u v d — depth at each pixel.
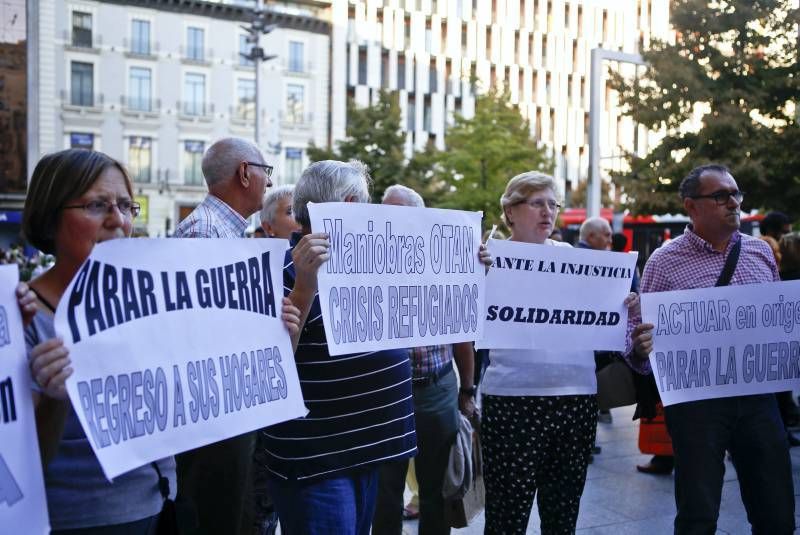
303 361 2.62
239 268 2.26
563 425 3.22
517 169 30.70
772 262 3.54
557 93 61.28
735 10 14.71
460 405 3.95
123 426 1.89
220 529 3.08
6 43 35.47
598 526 4.40
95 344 1.84
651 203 16.06
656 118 15.63
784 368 3.40
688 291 3.34
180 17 42.97
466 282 2.99
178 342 2.06
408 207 2.77
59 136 40.56
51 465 1.87
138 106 42.38
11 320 1.68
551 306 3.20
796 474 5.41
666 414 3.37
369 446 2.63
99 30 41.25
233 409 2.19
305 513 2.56
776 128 15.18
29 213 1.95
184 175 43.50
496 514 3.21
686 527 3.13
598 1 62.38
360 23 51.75
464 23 56.91
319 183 2.73
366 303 2.66
